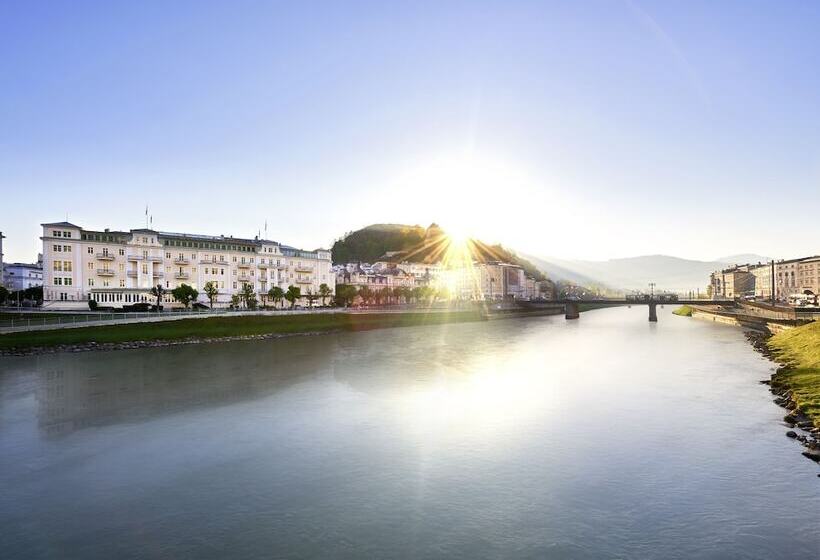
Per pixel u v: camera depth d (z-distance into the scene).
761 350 85.12
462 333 131.25
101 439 37.03
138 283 133.38
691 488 28.05
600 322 182.75
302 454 33.81
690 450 34.03
